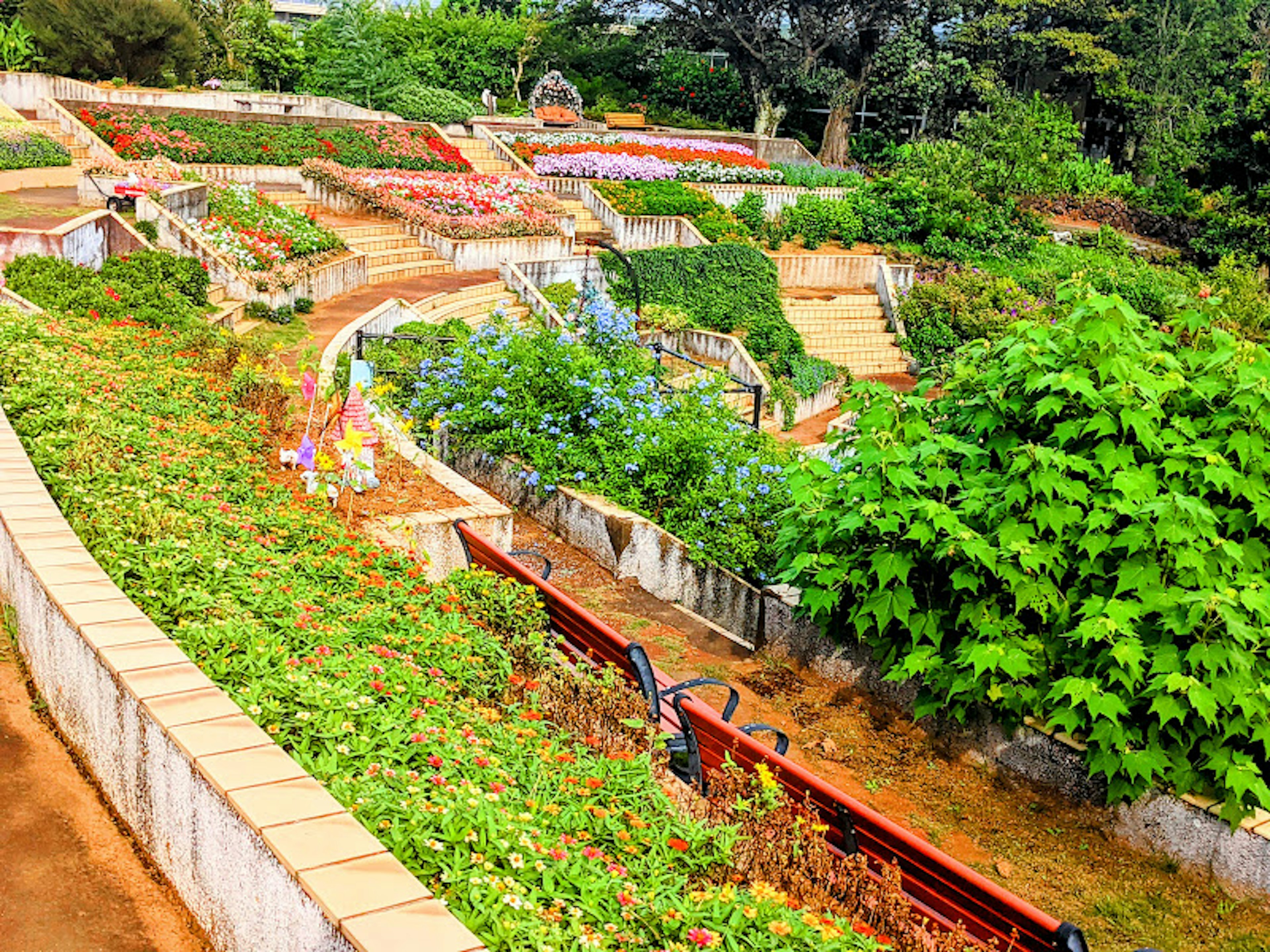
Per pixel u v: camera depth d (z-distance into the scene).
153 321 12.98
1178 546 6.86
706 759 5.91
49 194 20.00
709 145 41.84
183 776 4.25
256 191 22.31
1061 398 7.46
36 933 4.14
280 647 5.20
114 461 7.24
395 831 3.95
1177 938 6.01
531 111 43.41
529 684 6.08
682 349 26.02
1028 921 4.35
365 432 8.71
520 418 11.55
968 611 7.39
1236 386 7.60
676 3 48.88
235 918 3.99
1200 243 38.72
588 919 3.82
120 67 34.72
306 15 79.38
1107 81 48.47
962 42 48.00
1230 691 6.39
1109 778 6.63
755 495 10.61
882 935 4.48
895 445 7.68
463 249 24.73
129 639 4.98
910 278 33.09
